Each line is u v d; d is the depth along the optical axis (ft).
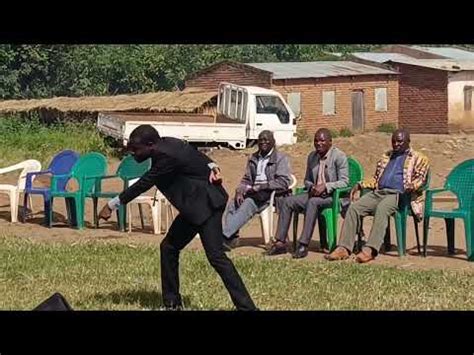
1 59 174.81
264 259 39.32
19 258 39.45
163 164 27.58
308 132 152.25
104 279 35.06
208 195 27.86
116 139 96.37
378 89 159.94
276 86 149.59
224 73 156.04
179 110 112.37
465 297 31.71
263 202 41.78
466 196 40.16
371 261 38.83
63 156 51.29
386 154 40.16
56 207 57.36
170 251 29.19
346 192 40.96
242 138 97.40
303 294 32.12
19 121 115.65
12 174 74.02
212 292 32.27
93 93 184.96
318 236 46.11
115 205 28.09
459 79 161.07
